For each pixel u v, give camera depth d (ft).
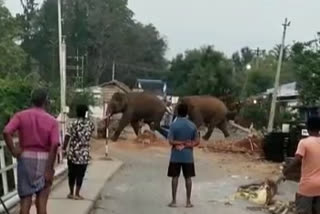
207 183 53.36
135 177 55.52
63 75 83.05
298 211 26.71
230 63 236.84
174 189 40.04
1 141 32.71
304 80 93.45
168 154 83.15
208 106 111.75
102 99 170.91
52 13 283.38
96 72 303.07
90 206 36.63
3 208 28.99
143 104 104.94
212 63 230.07
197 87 224.74
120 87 203.31
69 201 37.70
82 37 296.10
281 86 181.16
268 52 298.97
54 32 271.08
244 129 147.54
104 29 309.42
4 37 148.97
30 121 24.34
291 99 156.15
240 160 78.74
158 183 51.75
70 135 38.24
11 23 157.48
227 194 46.42
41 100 24.75
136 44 335.67
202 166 68.95
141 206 39.83
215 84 221.46
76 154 38.22
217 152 89.56
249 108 158.51
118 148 89.56
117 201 41.37
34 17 285.23
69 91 123.13
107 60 313.94
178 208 39.45
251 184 50.60
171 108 142.20
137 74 329.72
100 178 51.37
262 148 82.38
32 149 24.32
